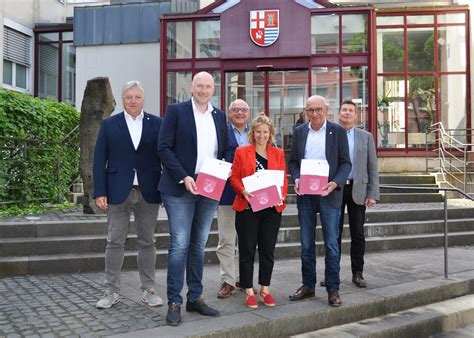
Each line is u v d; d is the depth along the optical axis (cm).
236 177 438
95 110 788
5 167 843
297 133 484
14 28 1650
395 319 461
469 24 1490
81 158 796
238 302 451
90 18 1576
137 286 513
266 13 1393
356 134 525
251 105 1431
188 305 417
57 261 584
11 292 489
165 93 1451
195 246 416
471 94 1481
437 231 834
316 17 1402
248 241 434
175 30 1454
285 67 1403
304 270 471
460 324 492
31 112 895
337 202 448
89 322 390
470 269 611
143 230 444
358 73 1392
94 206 791
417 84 1519
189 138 403
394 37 1534
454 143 1448
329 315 436
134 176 434
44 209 862
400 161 1413
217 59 1433
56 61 1770
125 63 1558
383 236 792
